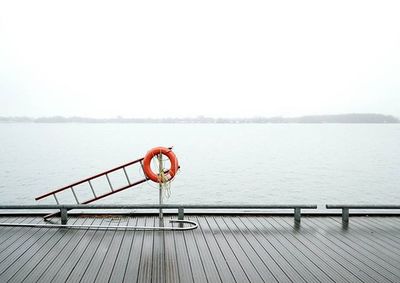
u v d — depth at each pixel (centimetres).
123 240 519
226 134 14738
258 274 411
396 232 566
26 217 635
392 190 2859
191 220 619
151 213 645
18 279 396
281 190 2873
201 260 449
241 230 570
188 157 5209
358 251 484
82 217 632
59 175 3522
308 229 579
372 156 5416
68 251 477
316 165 4331
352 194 2719
